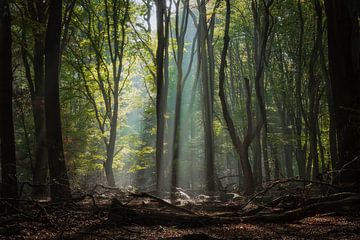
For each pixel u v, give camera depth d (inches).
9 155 483.5
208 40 1133.7
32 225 406.3
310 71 1101.7
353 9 572.4
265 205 479.2
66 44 1047.0
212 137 1094.4
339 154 533.0
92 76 1141.1
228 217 438.6
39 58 898.7
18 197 478.6
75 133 1138.0
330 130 885.8
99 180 1392.7
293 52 1300.4
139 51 1191.6
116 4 1083.3
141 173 1579.7
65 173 573.9
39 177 856.3
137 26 1202.0
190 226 412.8
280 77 1365.7
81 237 358.9
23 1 805.9
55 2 604.4
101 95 1256.8
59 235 366.9
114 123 1079.0
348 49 540.7
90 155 1189.7
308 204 443.5
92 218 444.1
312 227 391.2
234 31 1392.7
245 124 1427.2
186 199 751.1
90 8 1088.2
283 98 1338.6
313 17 1141.7
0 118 486.9
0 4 501.0
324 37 1155.3
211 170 1054.4
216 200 737.0
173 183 923.4
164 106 1030.4
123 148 1311.5
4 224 396.2
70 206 479.8
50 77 598.2
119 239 342.3
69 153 1118.4
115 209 427.2
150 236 358.6
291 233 361.7
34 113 889.5
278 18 1251.2
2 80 489.1
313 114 1155.3
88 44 1127.0
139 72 1321.4
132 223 418.6
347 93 536.1
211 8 1143.0
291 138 1268.5
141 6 1203.2
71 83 1167.6
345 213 456.1
